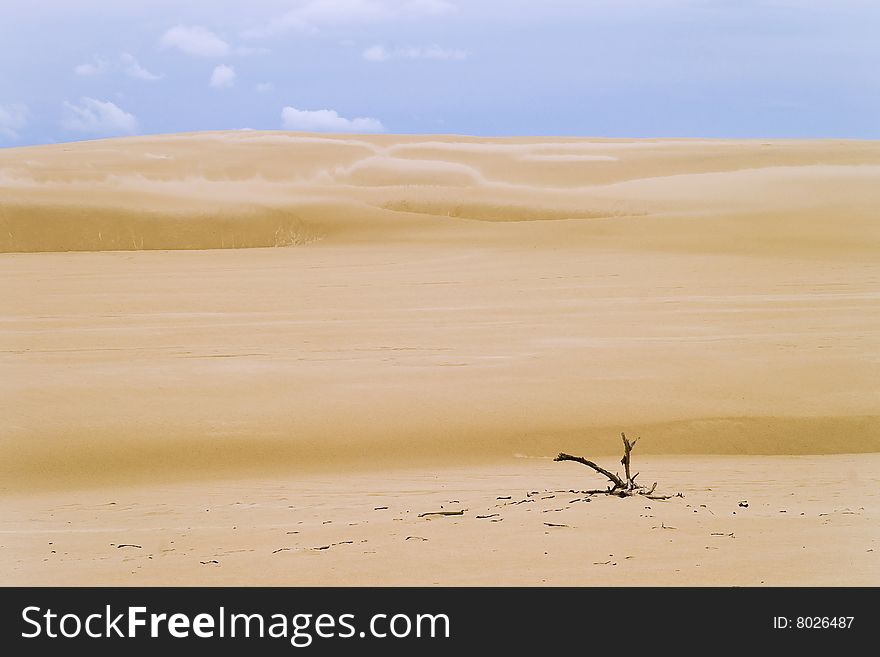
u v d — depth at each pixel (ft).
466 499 40.70
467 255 163.02
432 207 219.20
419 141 325.42
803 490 41.86
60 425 62.90
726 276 136.15
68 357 86.79
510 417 64.34
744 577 23.26
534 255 159.74
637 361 80.28
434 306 118.01
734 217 182.80
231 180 251.19
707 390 70.69
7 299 128.26
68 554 31.91
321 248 177.06
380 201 223.92
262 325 105.70
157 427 62.64
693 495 39.68
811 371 76.02
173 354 88.02
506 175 267.18
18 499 48.65
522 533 29.73
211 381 74.64
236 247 188.55
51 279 146.41
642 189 230.89
